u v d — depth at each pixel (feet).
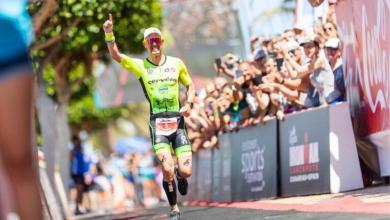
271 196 74.02
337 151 63.05
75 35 115.24
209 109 89.81
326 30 70.54
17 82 23.17
